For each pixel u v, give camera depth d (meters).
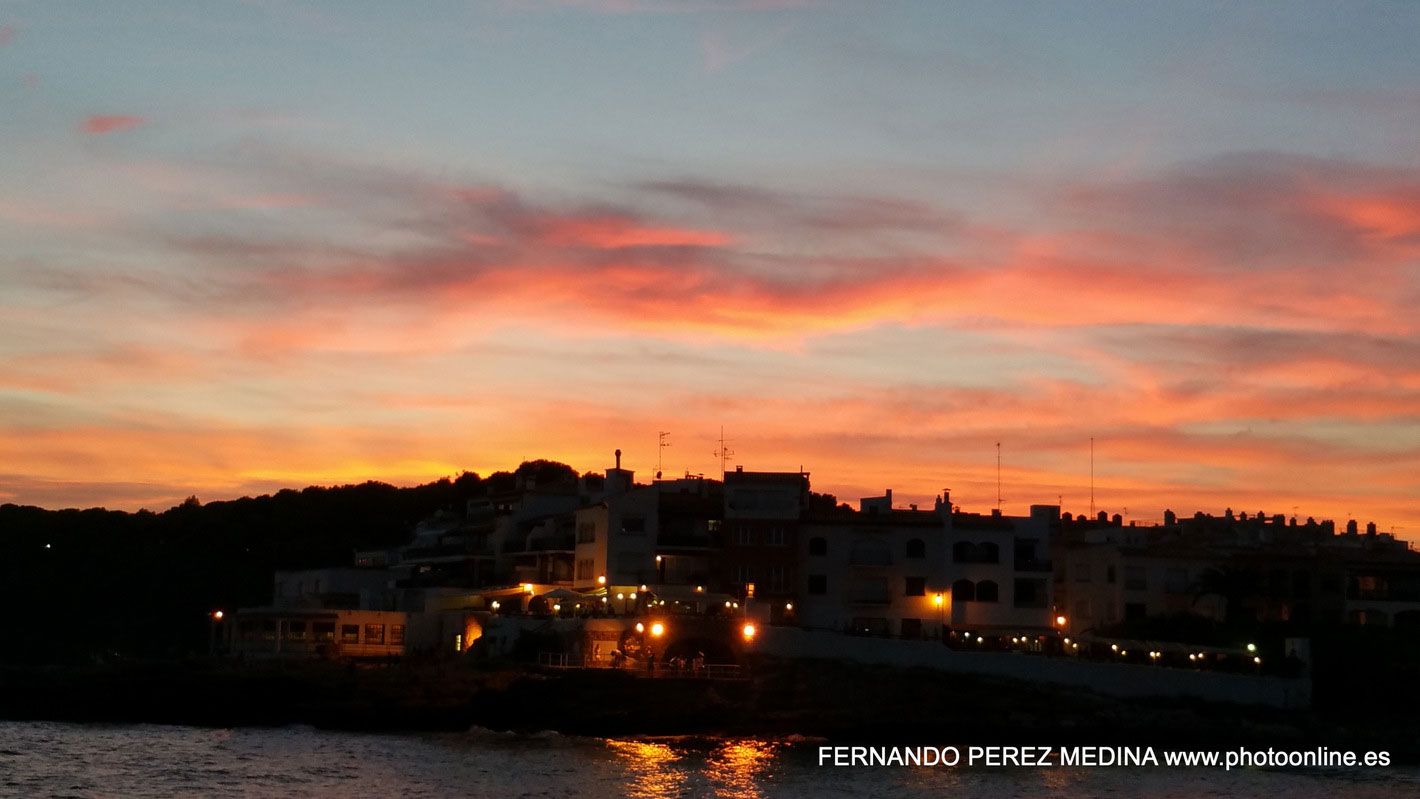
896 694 121.12
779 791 94.38
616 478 171.50
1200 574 159.62
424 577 171.88
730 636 128.62
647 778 97.44
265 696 124.25
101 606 198.38
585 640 128.00
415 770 97.88
